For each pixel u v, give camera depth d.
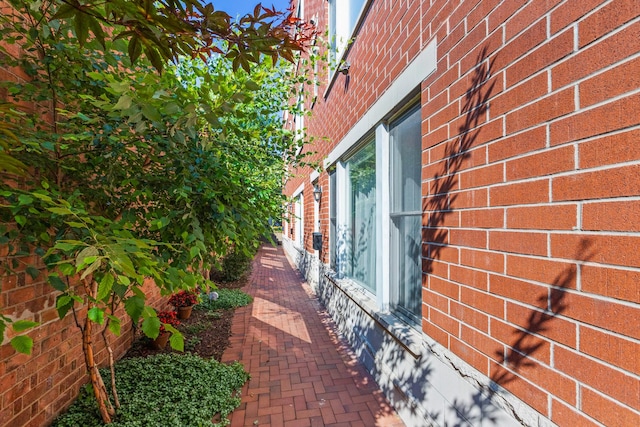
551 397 1.26
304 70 5.12
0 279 1.75
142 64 2.20
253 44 1.39
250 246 2.96
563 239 1.22
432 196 2.23
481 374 1.68
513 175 1.48
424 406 2.30
